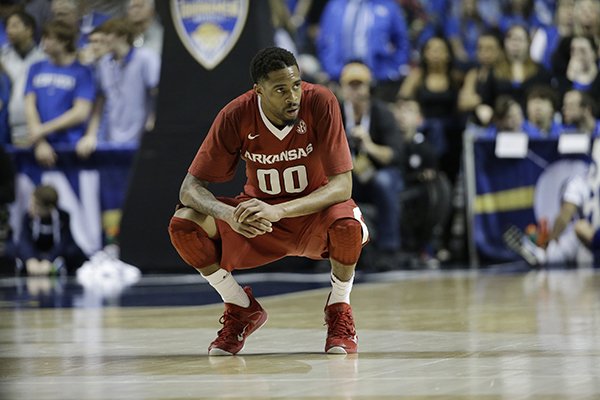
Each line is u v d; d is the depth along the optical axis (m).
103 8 40.78
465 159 35.25
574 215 35.00
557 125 36.56
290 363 13.48
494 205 35.28
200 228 14.29
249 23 31.16
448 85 37.44
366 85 33.69
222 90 31.34
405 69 42.19
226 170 14.64
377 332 16.89
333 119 14.22
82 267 33.53
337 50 41.84
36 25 38.28
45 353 15.25
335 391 11.12
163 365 13.64
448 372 12.41
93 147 34.25
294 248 14.65
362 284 28.11
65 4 38.06
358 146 33.62
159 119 32.06
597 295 23.22
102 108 35.88
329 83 38.78
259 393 11.12
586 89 38.12
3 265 34.47
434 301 22.67
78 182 34.41
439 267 34.69
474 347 14.77
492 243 35.34
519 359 13.48
